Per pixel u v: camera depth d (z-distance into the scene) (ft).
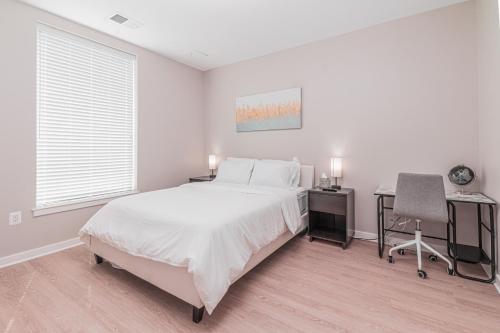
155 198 7.96
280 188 9.86
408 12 8.57
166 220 5.79
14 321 5.08
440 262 7.86
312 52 10.84
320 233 9.82
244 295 6.07
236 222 5.98
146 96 11.60
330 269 7.43
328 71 10.46
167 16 8.77
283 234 8.56
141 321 5.10
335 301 5.82
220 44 11.07
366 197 9.78
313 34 10.14
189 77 13.82
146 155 11.67
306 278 6.89
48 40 8.50
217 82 14.08
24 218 7.97
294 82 11.37
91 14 8.61
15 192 7.79
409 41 8.79
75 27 9.11
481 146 7.56
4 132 7.55
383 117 9.34
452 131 8.19
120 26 9.45
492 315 5.30
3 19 7.47
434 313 5.38
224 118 13.87
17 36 7.75
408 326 4.98
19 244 7.87
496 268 6.61
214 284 4.87
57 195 8.82
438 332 4.83
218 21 9.12
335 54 10.28
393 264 7.75
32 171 8.13
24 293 6.06
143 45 11.16
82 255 8.31
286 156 11.75
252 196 8.41
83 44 9.42
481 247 7.62
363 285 6.52
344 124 10.16
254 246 6.40
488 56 6.70
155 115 12.03
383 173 9.39
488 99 6.79
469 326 4.98
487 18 6.74
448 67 8.20
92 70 9.71
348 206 9.05
